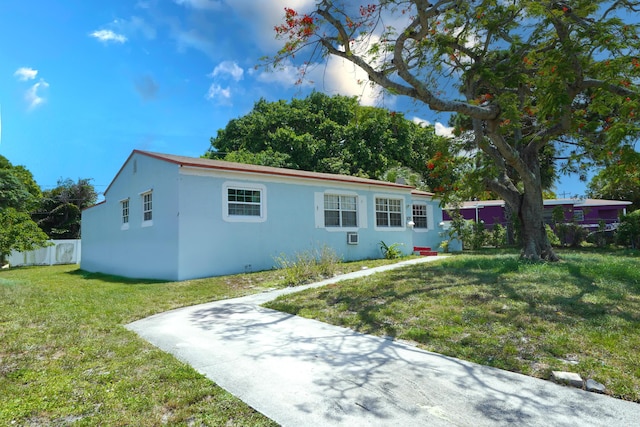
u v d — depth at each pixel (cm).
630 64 893
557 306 589
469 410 309
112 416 305
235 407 319
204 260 1148
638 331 476
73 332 557
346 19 857
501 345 453
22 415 309
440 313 588
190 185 1134
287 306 724
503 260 1094
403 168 2819
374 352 457
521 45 1027
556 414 301
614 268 868
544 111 845
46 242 2175
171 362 429
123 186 1525
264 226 1293
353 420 295
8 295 866
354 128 3027
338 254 1502
